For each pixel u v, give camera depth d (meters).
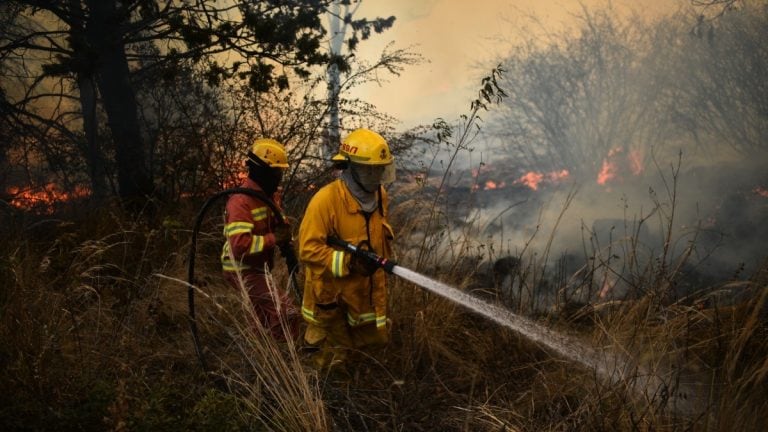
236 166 6.06
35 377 2.95
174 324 4.26
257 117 6.16
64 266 4.51
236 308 4.26
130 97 6.89
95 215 5.76
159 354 3.67
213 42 6.75
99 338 3.68
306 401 3.01
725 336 3.52
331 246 3.36
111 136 7.09
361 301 3.44
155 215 5.74
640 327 3.59
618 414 3.02
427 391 3.56
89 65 6.43
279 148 3.71
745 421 2.83
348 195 3.32
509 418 3.19
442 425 3.29
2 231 5.23
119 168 6.71
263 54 6.83
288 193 6.13
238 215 3.53
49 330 3.42
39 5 6.82
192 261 3.59
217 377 3.49
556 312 4.24
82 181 8.09
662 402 2.96
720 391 3.08
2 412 2.67
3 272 4.00
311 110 6.28
